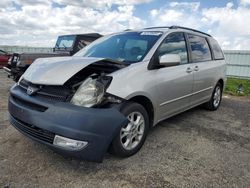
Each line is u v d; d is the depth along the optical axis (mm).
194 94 4559
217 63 5520
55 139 2574
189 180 2695
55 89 2781
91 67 3119
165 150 3414
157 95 3449
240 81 14688
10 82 8938
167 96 3701
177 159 3164
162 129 4285
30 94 2877
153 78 3350
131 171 2822
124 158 3111
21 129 2939
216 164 3090
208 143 3754
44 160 2965
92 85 2689
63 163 2918
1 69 14102
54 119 2566
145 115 3283
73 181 2582
